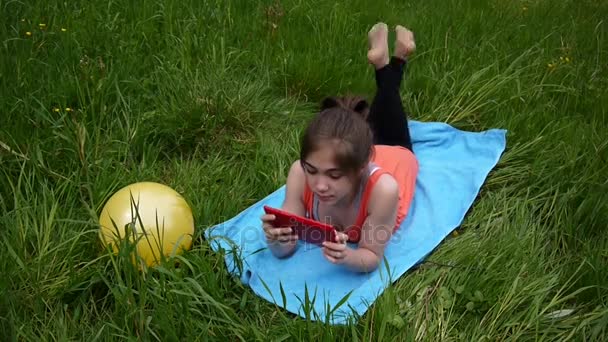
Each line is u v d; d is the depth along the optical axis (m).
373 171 2.56
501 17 4.99
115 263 2.34
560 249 2.81
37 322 2.33
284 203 2.72
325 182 2.34
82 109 3.34
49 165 3.04
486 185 3.26
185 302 2.29
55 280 2.47
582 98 3.87
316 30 4.51
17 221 2.56
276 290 2.59
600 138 3.37
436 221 2.95
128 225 2.42
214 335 2.25
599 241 2.76
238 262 2.58
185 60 3.90
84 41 3.99
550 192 3.09
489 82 3.84
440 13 4.95
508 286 2.50
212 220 2.93
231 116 3.60
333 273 2.66
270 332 2.32
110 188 2.93
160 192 2.68
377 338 2.26
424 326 2.34
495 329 2.33
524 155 3.38
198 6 4.57
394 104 3.20
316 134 2.31
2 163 2.94
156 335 2.23
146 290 2.31
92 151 3.12
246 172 3.32
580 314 2.44
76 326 2.33
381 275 2.49
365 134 2.36
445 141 3.56
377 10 4.96
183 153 3.48
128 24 4.29
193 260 2.55
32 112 3.30
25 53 3.67
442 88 3.88
